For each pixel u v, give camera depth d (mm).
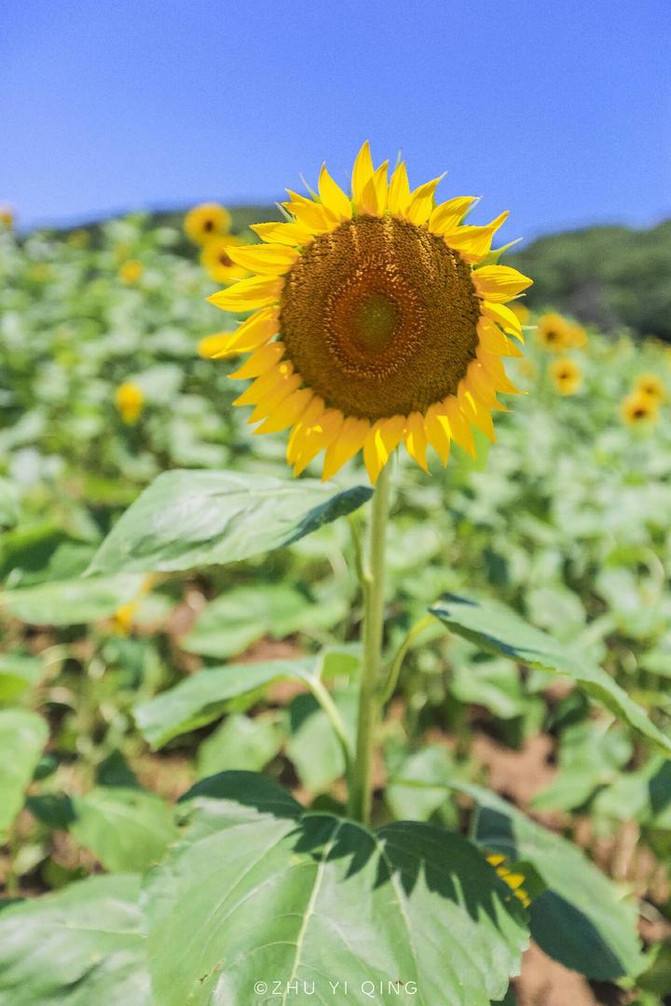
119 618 1131
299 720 906
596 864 996
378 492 611
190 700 676
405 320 580
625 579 1271
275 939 448
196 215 2412
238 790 571
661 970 781
